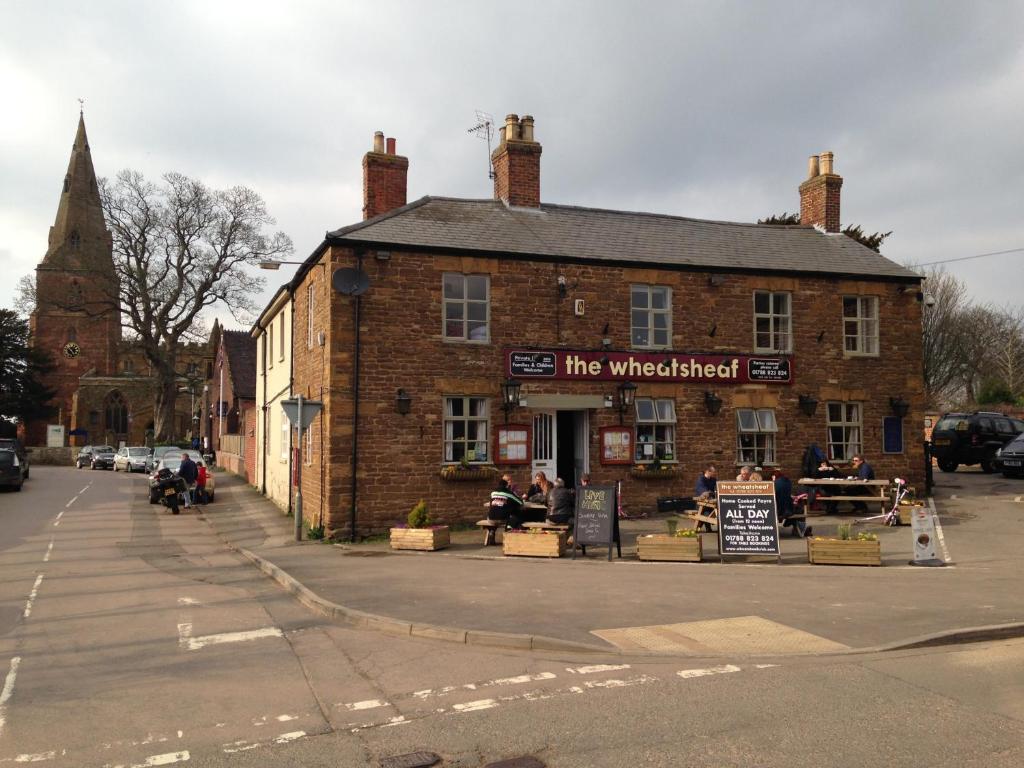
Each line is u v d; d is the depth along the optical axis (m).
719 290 20.34
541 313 18.81
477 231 19.19
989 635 8.81
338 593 11.17
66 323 84.00
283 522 20.83
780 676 7.36
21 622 9.90
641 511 19.27
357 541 16.91
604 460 19.06
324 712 6.54
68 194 84.50
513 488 17.61
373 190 21.27
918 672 7.49
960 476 28.58
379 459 17.31
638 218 22.33
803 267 21.12
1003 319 59.47
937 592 10.97
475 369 18.17
